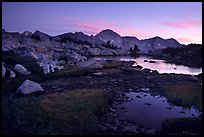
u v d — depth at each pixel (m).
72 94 29.19
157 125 21.94
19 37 133.75
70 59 78.75
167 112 26.50
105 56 147.88
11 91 30.58
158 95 35.19
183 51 159.62
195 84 43.91
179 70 75.25
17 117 18.36
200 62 103.12
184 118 22.00
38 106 21.61
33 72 44.78
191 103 30.27
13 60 46.66
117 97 32.09
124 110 26.52
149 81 46.34
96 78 46.56
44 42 139.75
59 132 17.94
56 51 108.50
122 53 199.25
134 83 43.53
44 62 58.03
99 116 23.44
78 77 46.41
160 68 79.56
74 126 19.11
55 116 20.06
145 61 112.56
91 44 197.75
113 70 58.44
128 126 21.16
